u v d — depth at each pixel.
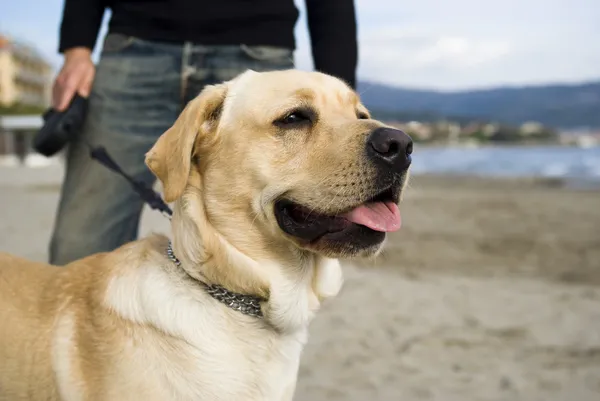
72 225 1.28
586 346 1.87
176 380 0.95
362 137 0.98
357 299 2.36
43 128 1.25
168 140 1.01
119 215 1.29
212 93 1.02
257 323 1.00
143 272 1.00
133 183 1.21
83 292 1.03
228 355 0.98
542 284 2.68
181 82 1.29
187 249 0.99
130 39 1.28
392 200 1.00
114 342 0.97
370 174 0.97
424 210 5.35
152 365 0.95
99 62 1.30
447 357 1.78
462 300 2.37
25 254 2.97
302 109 1.02
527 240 3.80
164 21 1.28
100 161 1.23
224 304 0.99
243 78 1.06
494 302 2.35
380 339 1.91
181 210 1.01
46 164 13.64
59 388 0.99
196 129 1.00
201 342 0.96
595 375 1.67
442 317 2.14
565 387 1.60
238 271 1.00
